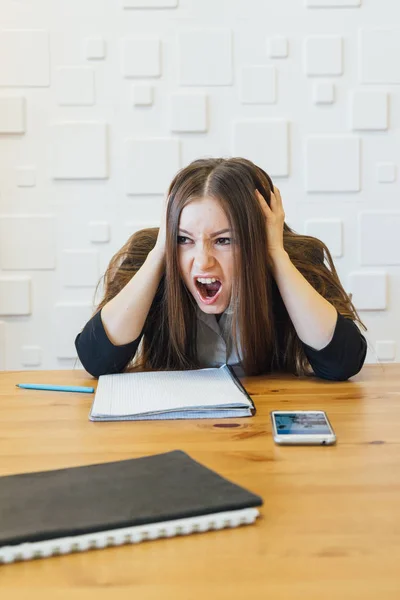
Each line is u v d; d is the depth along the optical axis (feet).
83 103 8.45
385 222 8.55
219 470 2.86
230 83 8.43
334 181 8.51
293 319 4.66
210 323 5.01
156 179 8.50
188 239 4.51
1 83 8.41
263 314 4.62
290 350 5.00
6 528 2.18
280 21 8.39
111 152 8.49
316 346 4.60
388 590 1.91
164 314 5.00
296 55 8.43
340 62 8.41
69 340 8.63
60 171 8.48
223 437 3.34
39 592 1.94
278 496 2.57
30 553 2.11
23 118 8.43
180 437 3.34
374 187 8.54
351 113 8.46
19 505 2.36
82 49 8.41
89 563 2.09
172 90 8.45
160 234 4.73
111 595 1.91
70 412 3.86
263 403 4.02
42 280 8.60
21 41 8.38
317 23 8.41
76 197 8.52
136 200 8.54
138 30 8.39
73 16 8.38
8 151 8.48
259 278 4.55
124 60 8.39
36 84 8.41
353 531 2.27
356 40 8.41
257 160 8.48
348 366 4.58
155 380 4.38
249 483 2.70
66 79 8.41
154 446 3.21
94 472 2.69
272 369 5.07
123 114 8.46
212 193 4.41
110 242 8.56
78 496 2.43
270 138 8.45
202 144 8.50
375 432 3.39
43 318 8.63
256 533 2.26
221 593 1.91
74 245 8.57
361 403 3.99
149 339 5.18
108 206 8.54
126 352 4.80
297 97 8.46
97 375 4.85
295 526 2.31
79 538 2.16
